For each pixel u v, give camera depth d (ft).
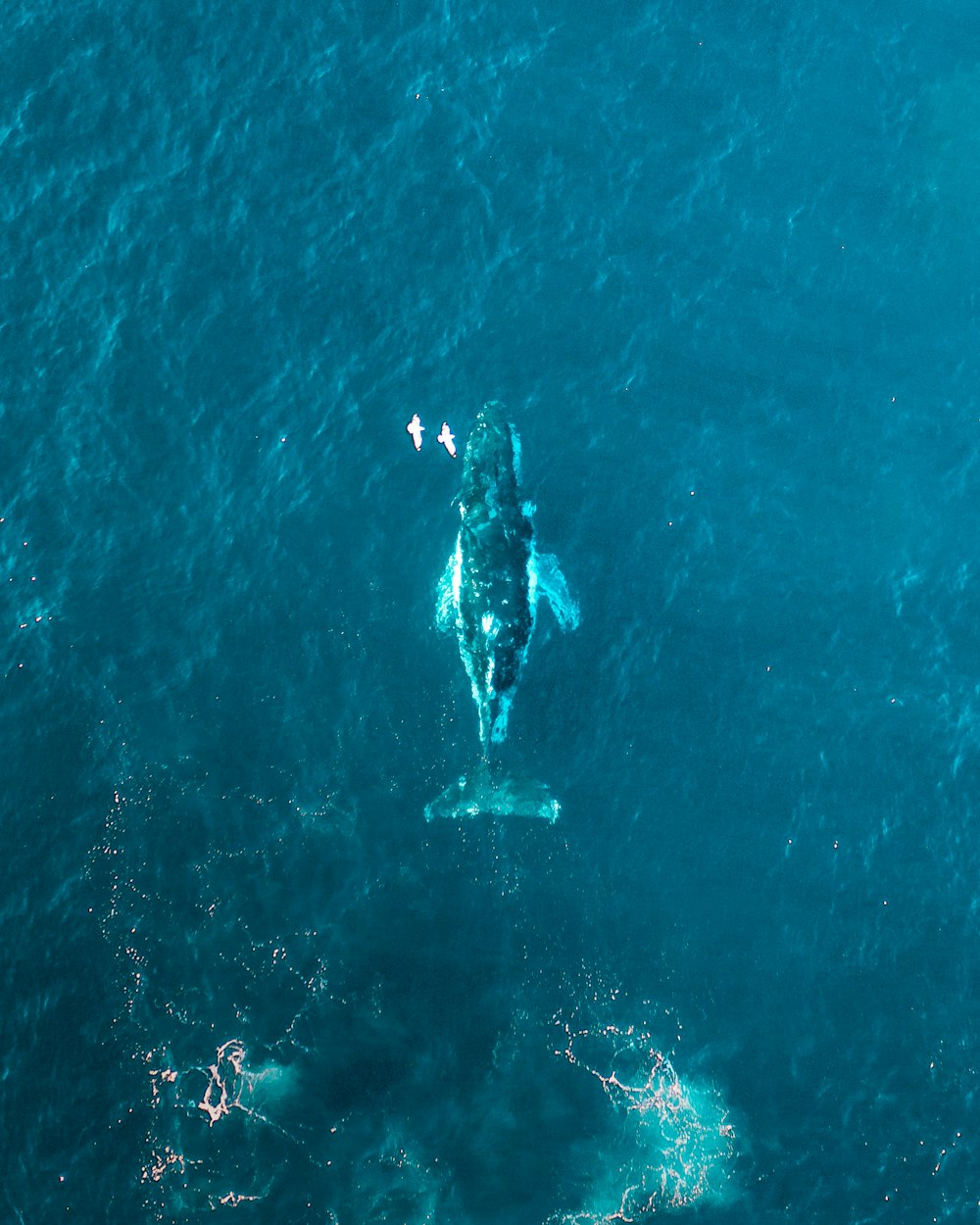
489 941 199.82
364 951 198.80
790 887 204.95
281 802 209.05
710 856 206.80
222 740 213.66
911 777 213.66
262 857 205.05
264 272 254.47
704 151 265.75
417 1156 185.78
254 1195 182.60
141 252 256.52
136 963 197.57
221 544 230.48
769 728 216.33
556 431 239.30
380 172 262.88
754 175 263.29
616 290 252.83
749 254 256.52
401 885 203.31
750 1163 186.29
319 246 256.52
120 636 222.89
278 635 221.66
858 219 259.19
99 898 202.28
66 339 249.34
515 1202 183.11
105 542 231.71
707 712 216.95
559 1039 193.77
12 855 205.87
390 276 253.85
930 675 222.07
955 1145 187.52
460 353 246.47
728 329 249.75
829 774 213.46
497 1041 193.47
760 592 227.20
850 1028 195.52
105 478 237.25
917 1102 190.39
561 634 221.05
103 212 260.21
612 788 210.79
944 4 274.36
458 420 240.94
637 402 242.78
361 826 207.00
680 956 199.52
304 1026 193.88
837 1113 189.67
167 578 228.02
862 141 265.75
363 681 216.95
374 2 275.39
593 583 225.97
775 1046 194.08
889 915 203.31
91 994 195.52
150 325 250.16
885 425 241.96
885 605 227.40
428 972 197.67
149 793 209.77
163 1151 185.26
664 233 258.37
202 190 261.85
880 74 271.69
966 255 255.70
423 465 236.22
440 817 207.21
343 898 202.49
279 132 266.57
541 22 274.98
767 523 233.14
